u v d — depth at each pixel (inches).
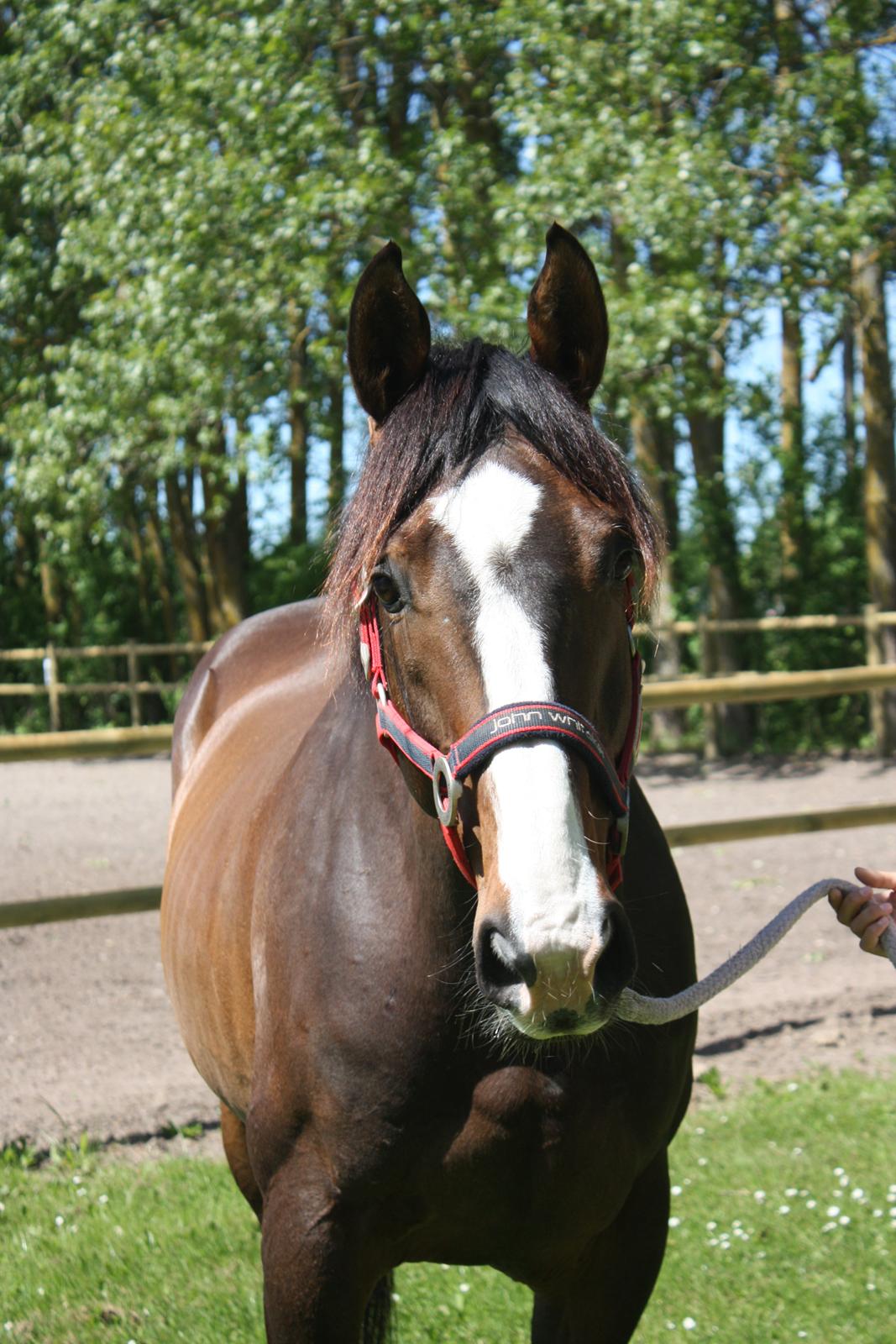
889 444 465.4
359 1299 70.0
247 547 661.9
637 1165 72.2
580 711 59.1
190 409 419.8
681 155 343.9
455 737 59.5
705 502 509.7
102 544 676.7
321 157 387.2
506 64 434.0
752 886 275.7
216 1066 91.0
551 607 58.4
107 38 427.2
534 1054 66.7
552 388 65.0
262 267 381.4
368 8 384.2
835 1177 141.3
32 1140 153.3
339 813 74.8
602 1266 76.5
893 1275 120.3
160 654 670.5
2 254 505.0
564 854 54.2
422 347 69.4
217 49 380.8
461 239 394.3
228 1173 144.8
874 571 471.5
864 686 238.5
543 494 61.0
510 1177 68.2
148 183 393.7
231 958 84.4
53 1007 201.9
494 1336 112.2
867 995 203.3
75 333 533.0
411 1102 67.4
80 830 359.6
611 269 368.8
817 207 358.6
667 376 379.2
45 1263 123.5
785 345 565.9
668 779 441.1
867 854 306.0
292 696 106.2
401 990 67.3
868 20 402.0
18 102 460.4
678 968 76.3
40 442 456.4
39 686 563.2
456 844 60.9
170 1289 118.6
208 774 109.3
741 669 526.3
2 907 165.5
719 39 361.7
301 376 507.5
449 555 59.9
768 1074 175.5
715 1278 120.4
